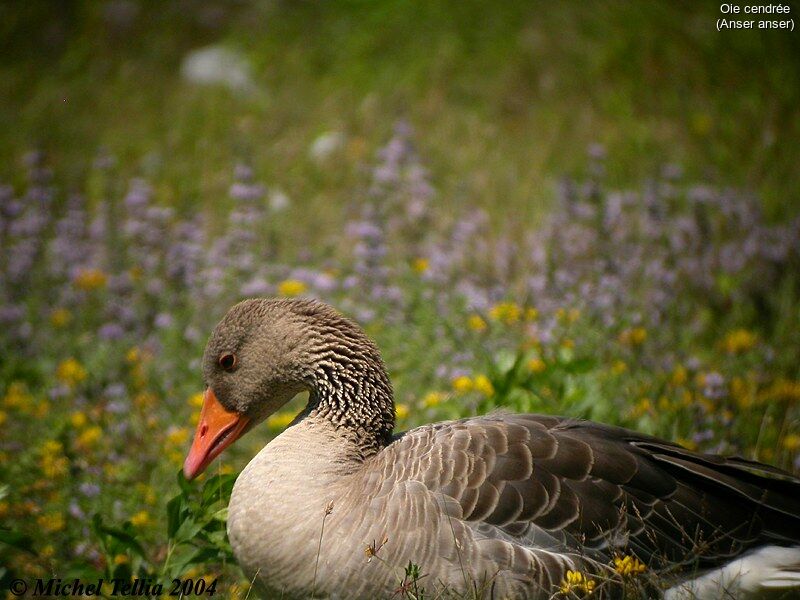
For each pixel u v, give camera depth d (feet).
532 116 63.36
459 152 59.41
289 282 40.40
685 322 40.55
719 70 63.87
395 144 50.80
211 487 26.81
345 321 25.62
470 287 40.45
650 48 65.82
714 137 58.54
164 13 81.20
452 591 21.72
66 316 42.70
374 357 25.46
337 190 57.77
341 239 50.80
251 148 61.67
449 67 68.18
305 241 50.03
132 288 44.55
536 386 30.83
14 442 33.42
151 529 29.30
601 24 68.33
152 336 41.04
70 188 57.82
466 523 22.17
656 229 44.70
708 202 48.49
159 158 62.85
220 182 58.80
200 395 34.81
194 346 39.50
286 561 22.72
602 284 38.99
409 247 46.24
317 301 26.25
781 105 60.03
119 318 42.70
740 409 33.09
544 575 21.94
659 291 40.40
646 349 36.91
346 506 22.68
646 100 62.85
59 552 28.94
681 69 64.34
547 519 22.53
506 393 30.30
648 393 33.88
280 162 61.21
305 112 67.10
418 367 36.09
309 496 23.17
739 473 24.04
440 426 24.39
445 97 66.08
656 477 23.63
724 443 31.24
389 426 25.44
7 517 29.60
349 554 22.15
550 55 67.31
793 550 23.52
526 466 23.00
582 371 31.04
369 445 24.81
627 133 59.72
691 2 68.49
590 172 50.26
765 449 31.81
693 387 34.30
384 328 39.09
